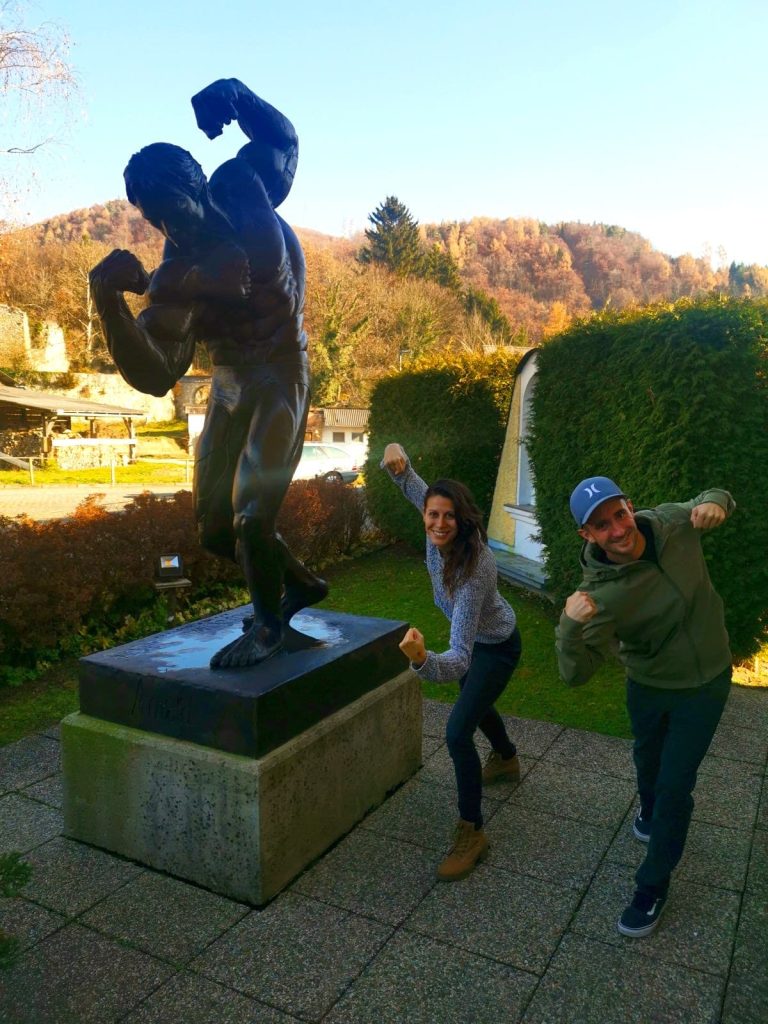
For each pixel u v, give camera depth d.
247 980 2.27
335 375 47.66
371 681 3.39
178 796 2.77
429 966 2.33
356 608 7.51
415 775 3.73
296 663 3.03
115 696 2.99
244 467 2.93
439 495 2.73
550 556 6.98
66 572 5.75
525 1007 2.16
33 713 4.70
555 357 6.79
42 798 3.49
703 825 3.23
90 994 2.21
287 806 2.75
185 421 50.59
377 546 10.83
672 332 5.23
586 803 3.43
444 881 2.79
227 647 3.05
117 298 2.47
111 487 24.42
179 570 6.24
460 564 2.72
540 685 5.18
